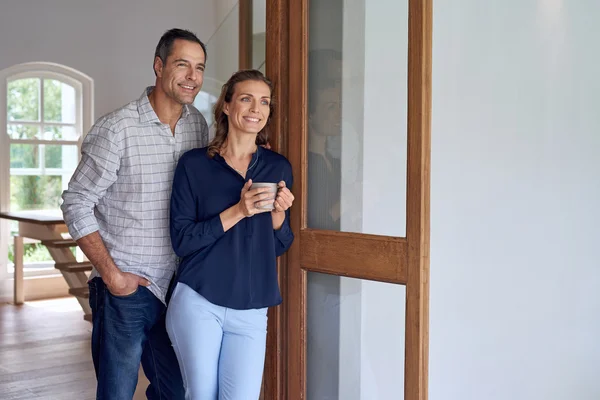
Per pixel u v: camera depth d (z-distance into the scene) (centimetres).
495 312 298
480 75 290
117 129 235
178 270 234
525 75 298
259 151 241
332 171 250
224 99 235
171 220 233
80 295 547
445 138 284
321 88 253
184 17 745
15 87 664
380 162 234
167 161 244
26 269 678
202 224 226
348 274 240
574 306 311
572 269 310
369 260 234
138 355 247
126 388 244
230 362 229
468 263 292
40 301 658
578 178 308
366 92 238
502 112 295
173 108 245
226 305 224
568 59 304
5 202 663
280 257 263
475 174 292
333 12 248
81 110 693
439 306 287
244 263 228
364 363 242
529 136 300
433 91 280
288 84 260
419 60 217
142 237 243
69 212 235
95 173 235
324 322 254
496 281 298
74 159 698
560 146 305
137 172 239
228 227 224
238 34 317
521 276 302
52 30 661
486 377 299
